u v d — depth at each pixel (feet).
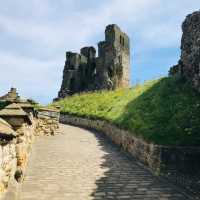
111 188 35.63
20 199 30.40
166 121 48.14
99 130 84.17
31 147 51.88
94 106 102.89
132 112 61.57
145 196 33.14
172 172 39.01
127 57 179.63
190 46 59.21
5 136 19.40
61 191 33.91
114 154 54.65
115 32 166.71
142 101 64.13
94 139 71.05
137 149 50.06
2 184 20.42
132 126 53.93
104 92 123.65
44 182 36.83
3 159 20.42
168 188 36.22
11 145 24.63
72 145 61.77
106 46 167.84
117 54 166.91
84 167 44.78
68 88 174.60
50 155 51.37
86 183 37.24
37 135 70.54
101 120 82.94
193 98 52.60
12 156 25.57
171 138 41.91
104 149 59.00
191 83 57.47
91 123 92.27
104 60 166.81
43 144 61.26
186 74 60.18
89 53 186.91
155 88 67.46
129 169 44.39
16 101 51.49
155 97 60.54
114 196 32.94
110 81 162.20
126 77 176.55
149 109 57.06
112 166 45.88
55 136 73.00
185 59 60.95
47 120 73.82
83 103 114.83
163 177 39.65
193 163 38.19
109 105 92.79
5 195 21.44
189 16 60.29
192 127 43.14
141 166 46.24
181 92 56.95
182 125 44.42
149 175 41.55
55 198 31.55
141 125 51.01
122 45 173.58
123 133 59.16
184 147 39.14
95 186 36.17
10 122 31.81
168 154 39.93
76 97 132.87
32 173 40.27
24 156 36.50
